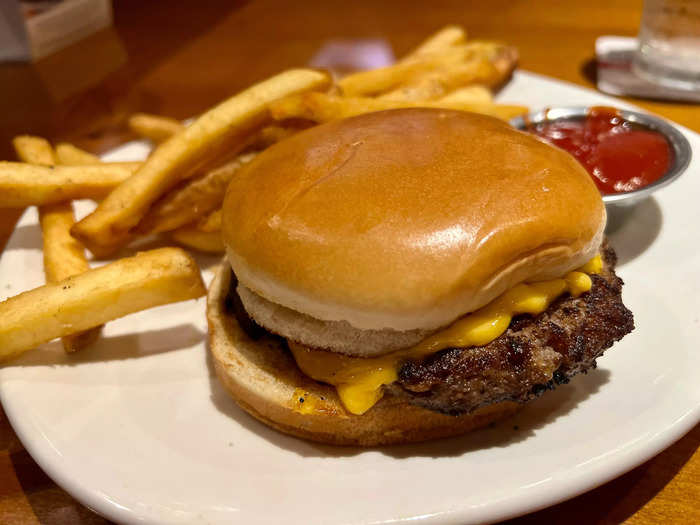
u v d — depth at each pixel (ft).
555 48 1.27
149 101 1.20
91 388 0.59
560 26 1.37
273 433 0.55
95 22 1.56
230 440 0.54
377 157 0.52
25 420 0.54
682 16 1.06
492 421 0.53
